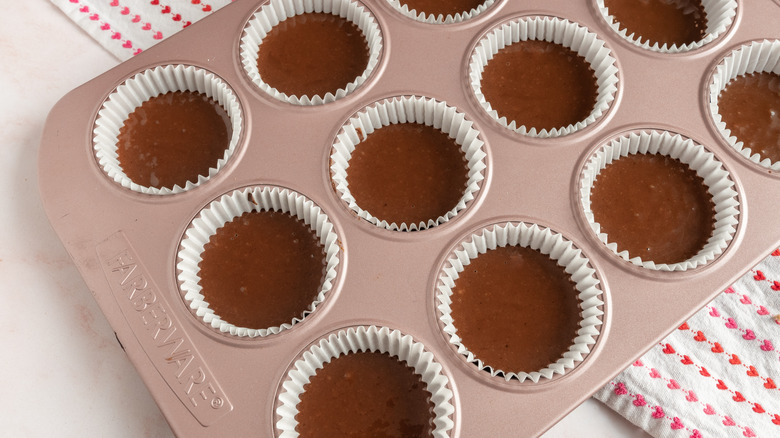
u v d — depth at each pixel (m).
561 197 0.40
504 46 0.45
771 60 0.43
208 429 0.35
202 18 0.46
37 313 0.41
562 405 0.35
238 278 0.39
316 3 0.45
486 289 0.39
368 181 0.41
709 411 0.40
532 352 0.38
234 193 0.40
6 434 0.39
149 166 0.41
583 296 0.38
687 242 0.40
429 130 0.42
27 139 0.44
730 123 0.42
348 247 0.39
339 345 0.37
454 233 0.39
